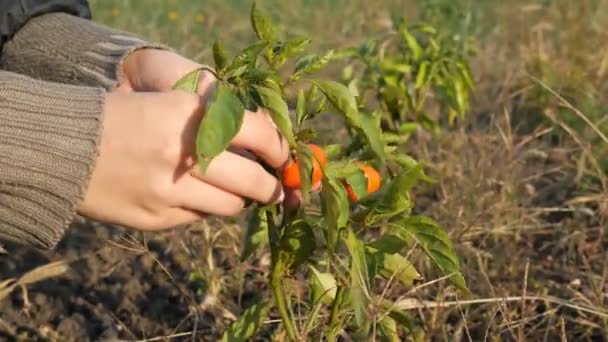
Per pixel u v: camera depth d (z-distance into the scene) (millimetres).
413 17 2898
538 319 1246
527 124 2025
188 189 715
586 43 2373
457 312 1250
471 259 1363
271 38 808
